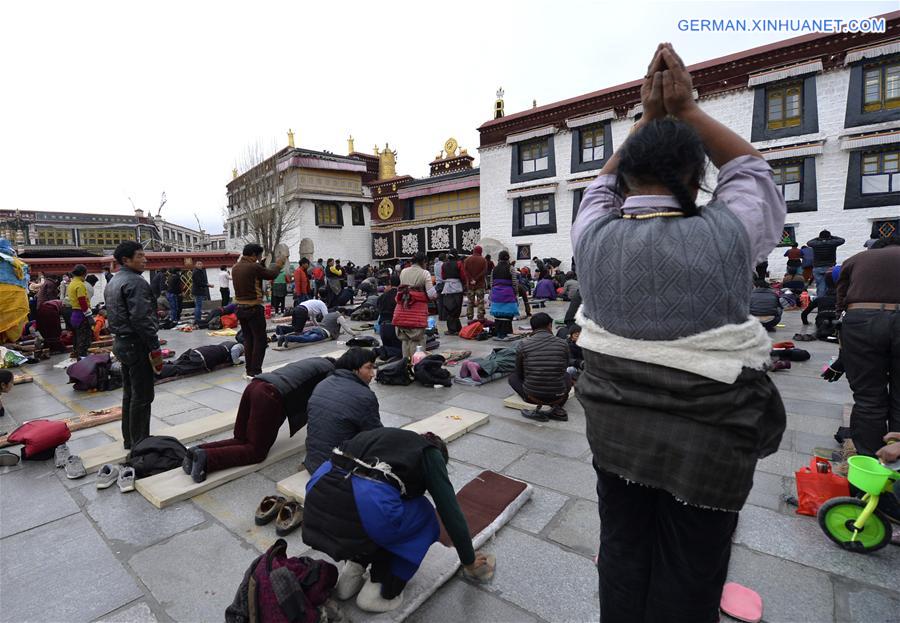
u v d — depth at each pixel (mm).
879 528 2457
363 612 2184
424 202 27297
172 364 6875
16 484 3574
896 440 2699
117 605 2316
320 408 3039
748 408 1070
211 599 2348
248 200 23734
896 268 2928
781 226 1193
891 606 2146
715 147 1229
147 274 15844
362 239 29062
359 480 2064
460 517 2180
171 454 3727
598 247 1209
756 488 3203
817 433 4074
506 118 21062
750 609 2104
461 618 2158
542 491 3275
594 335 1227
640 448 1157
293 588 1883
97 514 3125
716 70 15906
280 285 14297
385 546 2068
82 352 8258
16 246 38062
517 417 4770
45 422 4066
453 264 9602
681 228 1091
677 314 1064
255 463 3691
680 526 1189
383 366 6164
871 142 13594
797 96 14859
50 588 2439
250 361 6512
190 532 2906
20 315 8047
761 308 8281
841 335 3164
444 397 5480
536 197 20797
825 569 2402
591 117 18531
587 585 2346
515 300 8992
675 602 1238
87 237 45562
